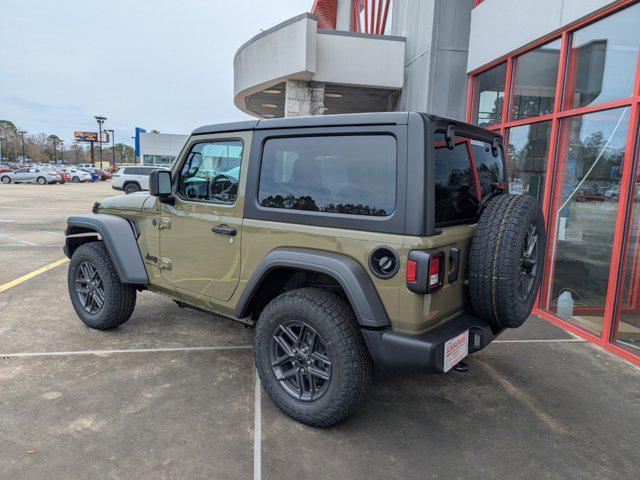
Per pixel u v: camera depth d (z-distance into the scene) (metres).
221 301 3.36
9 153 108.75
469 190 3.01
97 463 2.47
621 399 3.39
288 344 2.93
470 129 3.00
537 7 5.66
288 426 2.88
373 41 10.04
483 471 2.52
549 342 4.53
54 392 3.21
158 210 3.77
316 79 10.14
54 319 4.72
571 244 5.11
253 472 2.44
